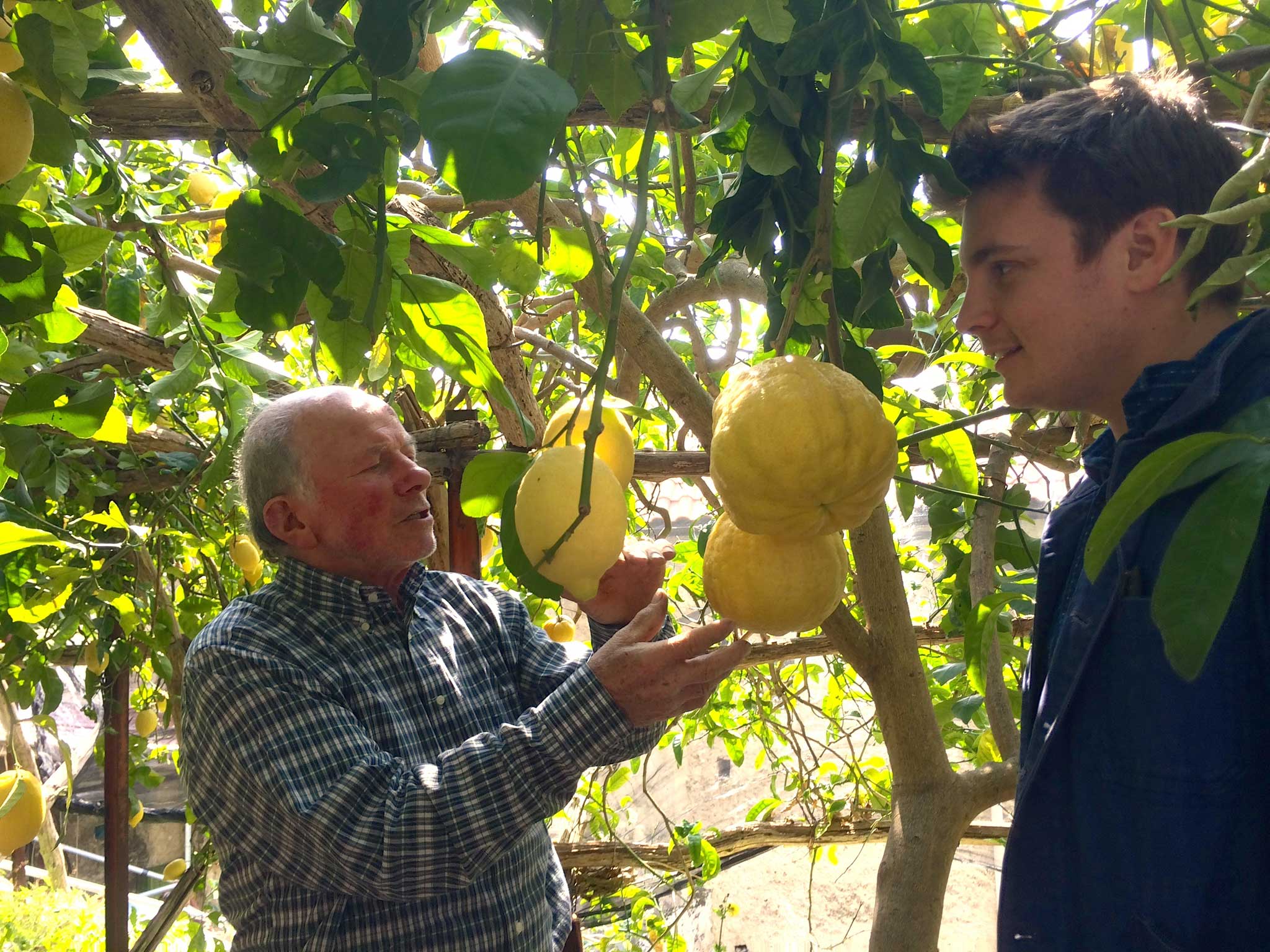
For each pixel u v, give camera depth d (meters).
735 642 1.39
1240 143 1.25
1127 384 1.03
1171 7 1.58
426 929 1.67
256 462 1.82
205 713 1.63
